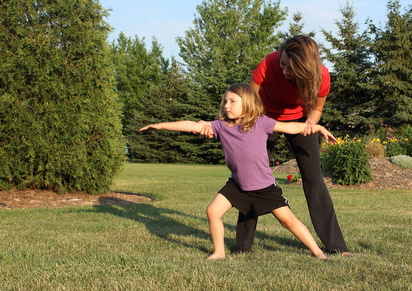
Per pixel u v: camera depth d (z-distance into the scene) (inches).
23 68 307.1
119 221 212.2
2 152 307.7
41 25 316.5
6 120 304.5
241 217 147.6
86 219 220.5
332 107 1074.7
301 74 119.9
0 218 225.5
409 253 139.6
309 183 150.2
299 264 122.4
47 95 314.0
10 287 102.5
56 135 318.3
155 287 99.9
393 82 964.6
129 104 1574.8
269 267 118.4
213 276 107.6
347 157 434.0
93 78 333.4
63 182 343.6
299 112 150.9
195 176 595.8
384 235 171.9
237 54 1512.1
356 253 142.3
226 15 1528.1
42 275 111.5
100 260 127.1
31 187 344.5
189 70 1533.0
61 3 316.2
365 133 1016.2
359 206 278.8
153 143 1225.4
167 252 141.6
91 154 340.2
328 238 146.4
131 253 140.2
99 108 335.9
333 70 1074.7
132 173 657.6
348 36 1091.9
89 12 331.3
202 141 1199.6
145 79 1647.4
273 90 142.1
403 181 427.8
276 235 175.9
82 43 325.1
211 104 1209.4
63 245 152.9
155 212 246.5
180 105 1214.9
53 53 314.7
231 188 134.8
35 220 217.3
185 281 104.0
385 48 1011.3
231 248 151.8
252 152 129.9
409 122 971.3
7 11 303.7
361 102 1071.6
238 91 130.2
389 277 109.4
